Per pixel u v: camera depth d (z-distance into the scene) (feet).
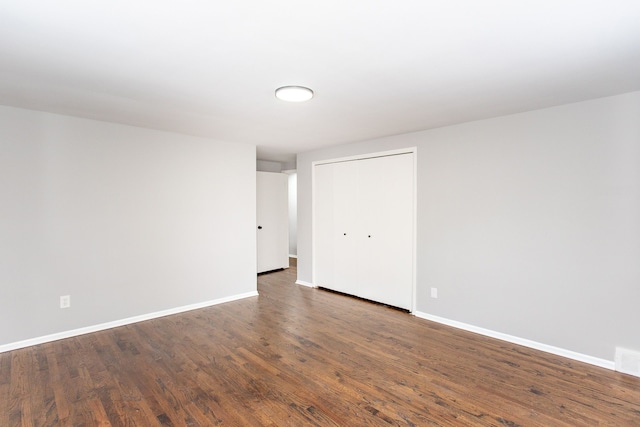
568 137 9.41
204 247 14.26
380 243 14.56
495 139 10.84
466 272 11.64
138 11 4.91
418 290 13.10
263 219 21.08
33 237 10.28
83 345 10.26
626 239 8.58
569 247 9.45
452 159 11.94
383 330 11.56
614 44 5.96
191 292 13.89
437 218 12.43
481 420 6.74
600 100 8.87
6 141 9.81
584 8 4.83
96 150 11.41
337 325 12.05
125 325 12.05
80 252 11.15
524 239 10.28
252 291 16.01
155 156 12.76
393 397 7.54
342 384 8.07
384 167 14.26
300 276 18.43
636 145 8.39
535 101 9.17
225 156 14.88
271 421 6.71
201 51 6.25
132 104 9.48
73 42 5.89
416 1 4.66
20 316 10.09
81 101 9.23
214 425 6.59
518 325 10.45
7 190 9.86
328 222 16.88
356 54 6.38
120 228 11.99
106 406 7.17
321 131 12.98
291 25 5.33
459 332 11.43
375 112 10.20
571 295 9.44
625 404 7.25
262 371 8.68
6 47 6.07
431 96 8.76
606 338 8.90
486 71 7.18
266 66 6.91
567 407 7.16
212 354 9.66
